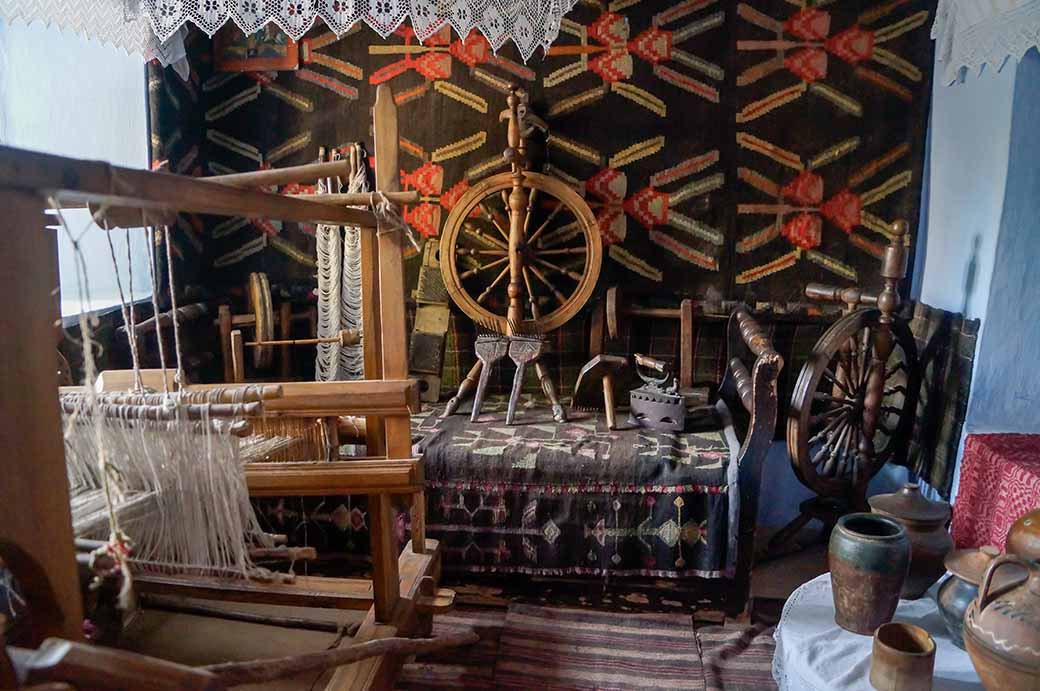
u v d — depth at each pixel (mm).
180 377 1481
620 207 3359
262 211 1272
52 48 2535
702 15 3213
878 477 3389
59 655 728
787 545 3141
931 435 2918
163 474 1371
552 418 3057
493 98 3324
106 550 1068
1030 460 2246
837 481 2838
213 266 3477
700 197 3330
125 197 937
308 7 2443
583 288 3264
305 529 2699
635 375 3400
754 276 3369
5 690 722
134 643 2047
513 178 3186
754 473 2512
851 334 2703
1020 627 1483
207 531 1427
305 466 1817
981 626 1542
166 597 2193
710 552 2564
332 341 2898
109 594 1951
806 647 1838
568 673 2279
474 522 2643
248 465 1807
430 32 2463
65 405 1351
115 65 2848
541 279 3314
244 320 3164
